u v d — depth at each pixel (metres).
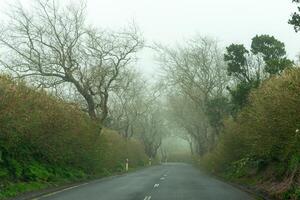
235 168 33.09
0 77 20.53
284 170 21.48
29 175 21.61
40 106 23.48
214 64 54.78
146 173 44.25
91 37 39.06
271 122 19.11
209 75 54.59
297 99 16.70
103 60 39.84
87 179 29.95
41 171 22.80
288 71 19.02
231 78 54.06
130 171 49.28
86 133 29.98
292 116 17.19
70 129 26.19
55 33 36.53
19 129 19.91
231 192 21.92
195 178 35.47
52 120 23.69
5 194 17.17
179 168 65.19
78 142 28.22
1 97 18.83
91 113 38.62
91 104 38.69
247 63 36.56
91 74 39.06
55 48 36.66
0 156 19.52
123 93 63.66
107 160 38.84
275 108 18.39
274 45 35.03
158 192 21.42
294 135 17.52
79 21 37.44
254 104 23.16
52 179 23.86
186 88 56.81
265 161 27.02
